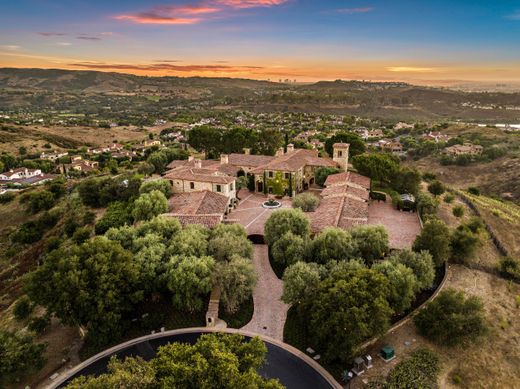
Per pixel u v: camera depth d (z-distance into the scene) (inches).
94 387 927.0
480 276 1918.1
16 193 4013.3
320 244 1838.1
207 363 1015.6
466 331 1451.8
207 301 1745.8
